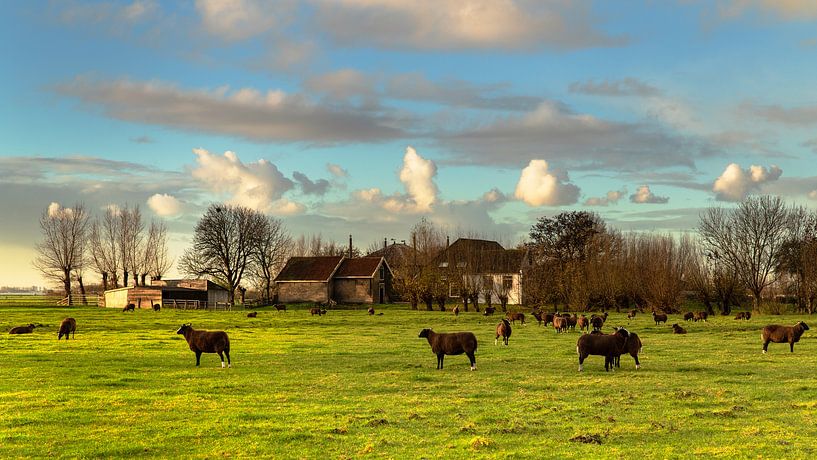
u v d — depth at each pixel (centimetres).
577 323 6400
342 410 2102
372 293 12269
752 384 2595
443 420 1953
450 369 3133
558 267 10194
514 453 1584
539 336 5131
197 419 1972
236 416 2008
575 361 3416
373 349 4109
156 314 8806
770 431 1791
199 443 1703
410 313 9138
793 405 2130
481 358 3566
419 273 10575
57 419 1969
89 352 3881
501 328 4475
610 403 2194
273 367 3216
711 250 9450
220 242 11988
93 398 2319
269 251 12900
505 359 3503
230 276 12062
